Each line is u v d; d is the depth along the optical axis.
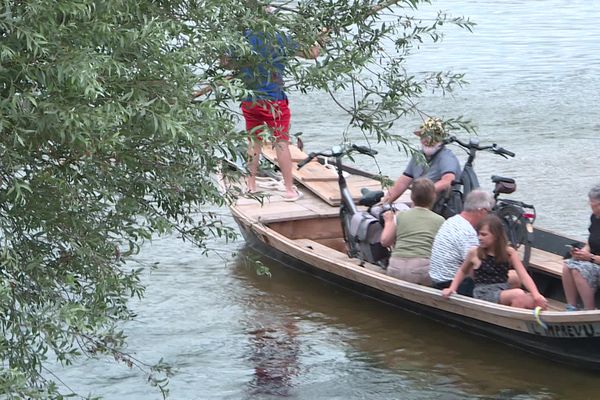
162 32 13.07
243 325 27.11
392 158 44.78
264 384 23.39
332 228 32.22
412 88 17.11
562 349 23.72
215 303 28.73
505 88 57.94
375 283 27.44
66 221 13.81
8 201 13.83
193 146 13.96
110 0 12.71
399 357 24.92
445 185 27.88
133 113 12.80
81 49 12.28
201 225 16.03
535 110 53.44
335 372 24.05
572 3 88.00
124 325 26.92
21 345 13.89
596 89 58.03
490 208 25.50
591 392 22.67
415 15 79.00
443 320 26.59
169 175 14.31
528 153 45.56
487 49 67.81
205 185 14.65
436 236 25.89
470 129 20.16
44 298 13.96
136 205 14.24
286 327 26.97
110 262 14.63
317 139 47.09
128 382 23.34
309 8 16.12
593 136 48.47
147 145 14.02
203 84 14.73
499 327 24.92
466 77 60.25
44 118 12.05
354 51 15.74
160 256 32.62
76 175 13.85
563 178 41.53
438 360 24.64
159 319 27.45
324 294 29.39
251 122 26.94
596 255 24.19
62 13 12.53
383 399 22.55
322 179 34.22
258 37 15.20
